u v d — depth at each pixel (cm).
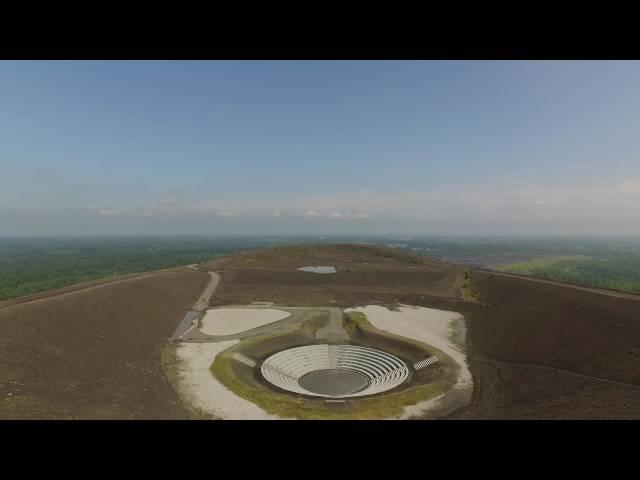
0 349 4084
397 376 5519
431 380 5209
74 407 3550
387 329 7306
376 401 4484
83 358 4700
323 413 4134
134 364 5156
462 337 7081
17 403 3319
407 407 4338
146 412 3838
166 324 7225
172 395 4491
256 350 6256
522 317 7269
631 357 4850
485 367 5647
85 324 5597
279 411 4159
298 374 5872
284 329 7194
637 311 5941
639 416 3484
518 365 5600
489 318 7875
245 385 4869
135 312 6994
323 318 8106
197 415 3997
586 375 4853
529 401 4331
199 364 5500
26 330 4678
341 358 6425
